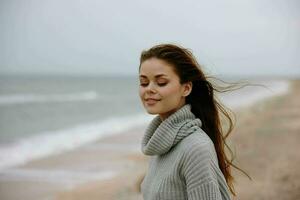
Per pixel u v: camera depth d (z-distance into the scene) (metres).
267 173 9.05
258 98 48.47
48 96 70.62
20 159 14.98
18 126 29.30
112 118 34.03
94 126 27.38
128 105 52.00
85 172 12.68
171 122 1.90
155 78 1.94
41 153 16.27
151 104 1.96
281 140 14.26
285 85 96.44
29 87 106.25
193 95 2.17
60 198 9.84
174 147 1.88
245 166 9.94
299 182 7.92
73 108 46.41
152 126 2.10
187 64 1.99
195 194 1.73
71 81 181.12
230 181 2.32
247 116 25.41
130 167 13.07
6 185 11.13
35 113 40.59
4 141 20.25
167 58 1.94
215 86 2.39
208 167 1.74
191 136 1.83
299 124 19.31
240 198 7.25
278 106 32.34
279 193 7.36
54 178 11.95
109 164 13.73
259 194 7.38
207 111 2.18
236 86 2.48
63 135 22.64
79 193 10.20
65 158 15.02
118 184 10.61
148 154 1.96
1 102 53.38
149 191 1.95
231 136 15.03
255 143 13.56
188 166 1.76
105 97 71.56
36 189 10.80
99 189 10.34
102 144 18.22
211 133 2.19
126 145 17.72
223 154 2.22
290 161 10.24
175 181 1.82
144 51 2.02
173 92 1.95
